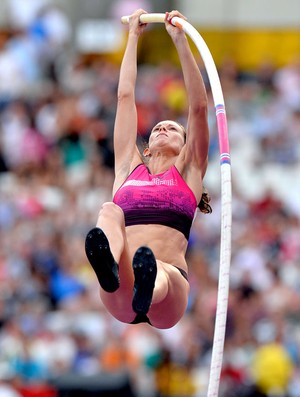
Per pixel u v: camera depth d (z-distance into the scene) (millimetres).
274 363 28141
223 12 51625
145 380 27875
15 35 47750
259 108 45438
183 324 29719
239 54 50906
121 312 16094
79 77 47219
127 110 17219
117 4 51094
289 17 51250
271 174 41750
